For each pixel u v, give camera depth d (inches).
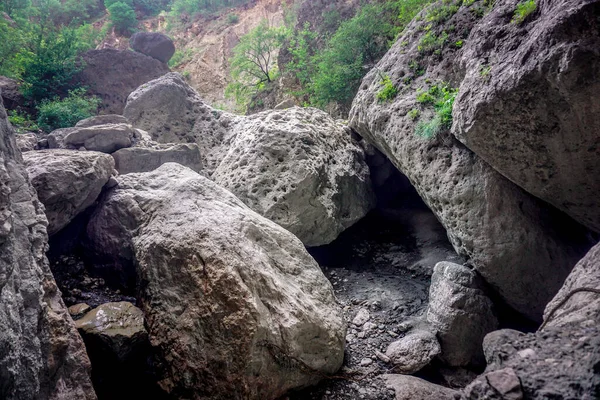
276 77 522.0
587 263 125.4
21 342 98.8
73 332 123.2
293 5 691.4
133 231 176.1
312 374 148.2
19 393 96.7
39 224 125.1
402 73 229.3
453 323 173.0
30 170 165.9
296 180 233.1
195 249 147.2
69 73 355.9
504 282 176.6
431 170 195.0
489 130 150.1
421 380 156.6
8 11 446.9
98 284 180.9
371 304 209.3
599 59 113.7
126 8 722.8
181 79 329.7
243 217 169.8
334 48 371.6
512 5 165.0
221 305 135.4
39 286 112.9
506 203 174.4
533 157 148.8
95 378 140.4
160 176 201.6
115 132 238.2
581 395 79.6
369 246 271.7
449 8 218.4
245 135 268.5
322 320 158.7
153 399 143.4
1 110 123.6
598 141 131.3
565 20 118.2
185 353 135.5
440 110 192.5
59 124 303.9
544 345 96.9
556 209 181.9
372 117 233.9
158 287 150.1
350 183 263.9
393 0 354.3
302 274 175.8
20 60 342.6
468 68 167.6
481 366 171.5
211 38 785.6
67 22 676.7
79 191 176.4
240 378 128.6
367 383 156.3
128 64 415.2
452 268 188.1
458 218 185.2
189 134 310.3
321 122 282.4
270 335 135.2
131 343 139.5
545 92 129.6
